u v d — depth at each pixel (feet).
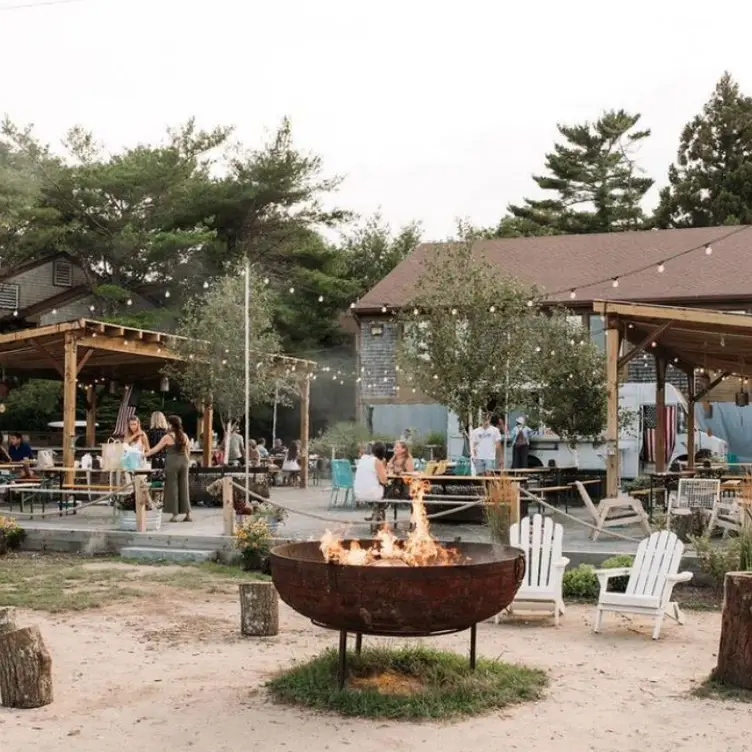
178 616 31.73
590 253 100.42
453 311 58.39
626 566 35.14
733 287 88.38
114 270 117.19
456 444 79.41
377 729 19.29
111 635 28.78
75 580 38.68
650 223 158.10
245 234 125.49
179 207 118.93
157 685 22.93
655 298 88.84
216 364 69.26
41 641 21.39
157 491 54.34
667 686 23.04
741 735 19.25
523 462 66.49
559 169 160.45
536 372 63.21
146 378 82.58
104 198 115.96
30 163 112.98
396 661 22.93
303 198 124.57
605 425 68.03
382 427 96.02
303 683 21.80
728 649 22.81
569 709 20.94
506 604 21.63
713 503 44.19
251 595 28.63
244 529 41.98
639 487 59.41
